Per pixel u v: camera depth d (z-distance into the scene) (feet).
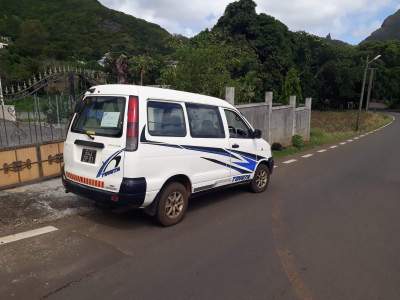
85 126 16.76
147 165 15.62
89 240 15.30
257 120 40.27
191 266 13.41
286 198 23.44
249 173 22.82
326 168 35.29
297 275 13.03
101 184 15.74
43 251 14.10
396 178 31.24
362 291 12.09
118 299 11.07
